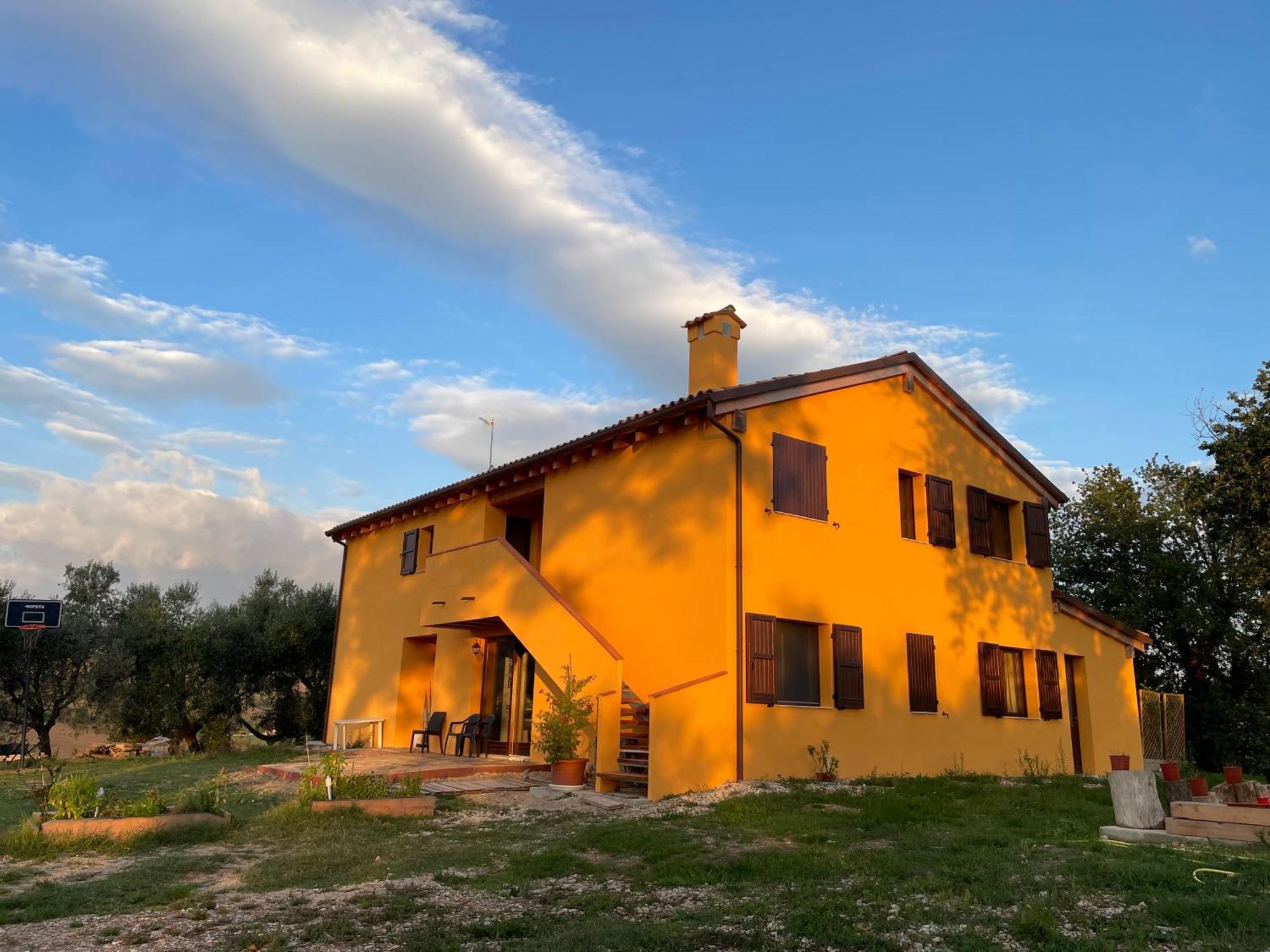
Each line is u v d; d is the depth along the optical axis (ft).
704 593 44.47
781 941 19.51
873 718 48.06
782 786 40.68
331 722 76.69
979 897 22.03
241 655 89.86
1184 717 75.20
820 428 49.85
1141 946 17.89
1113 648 64.80
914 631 51.80
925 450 55.98
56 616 72.23
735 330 54.39
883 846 29.09
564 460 55.77
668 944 19.38
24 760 67.26
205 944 19.77
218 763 61.82
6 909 22.68
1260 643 84.23
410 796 39.32
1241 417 75.51
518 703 58.23
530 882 25.41
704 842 30.19
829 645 47.06
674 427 48.11
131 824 31.65
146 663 89.04
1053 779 50.88
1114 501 94.89
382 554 76.64
